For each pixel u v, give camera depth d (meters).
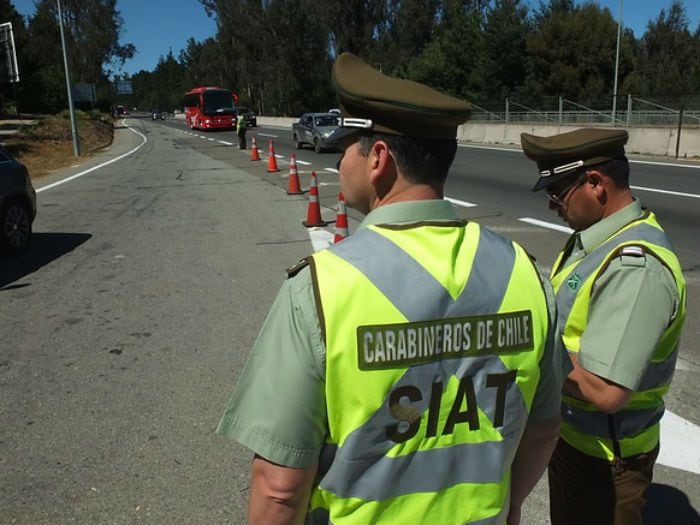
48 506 2.86
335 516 1.16
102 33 82.88
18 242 7.85
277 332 1.14
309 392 1.10
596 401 1.59
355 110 1.24
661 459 3.17
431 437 1.15
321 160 20.95
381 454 1.12
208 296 5.93
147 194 13.23
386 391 1.10
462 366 1.16
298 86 67.62
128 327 5.13
